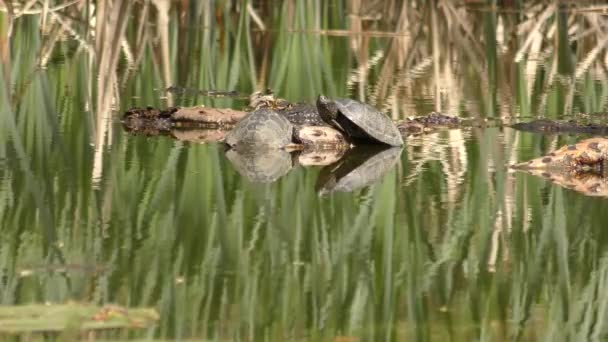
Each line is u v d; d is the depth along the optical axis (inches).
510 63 1285.7
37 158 743.1
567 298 471.8
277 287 472.1
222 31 1413.6
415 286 483.2
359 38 1417.3
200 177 711.7
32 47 1184.8
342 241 557.9
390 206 642.8
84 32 1325.0
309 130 860.0
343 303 454.3
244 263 508.4
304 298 458.9
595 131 908.6
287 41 1312.7
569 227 593.9
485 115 991.0
